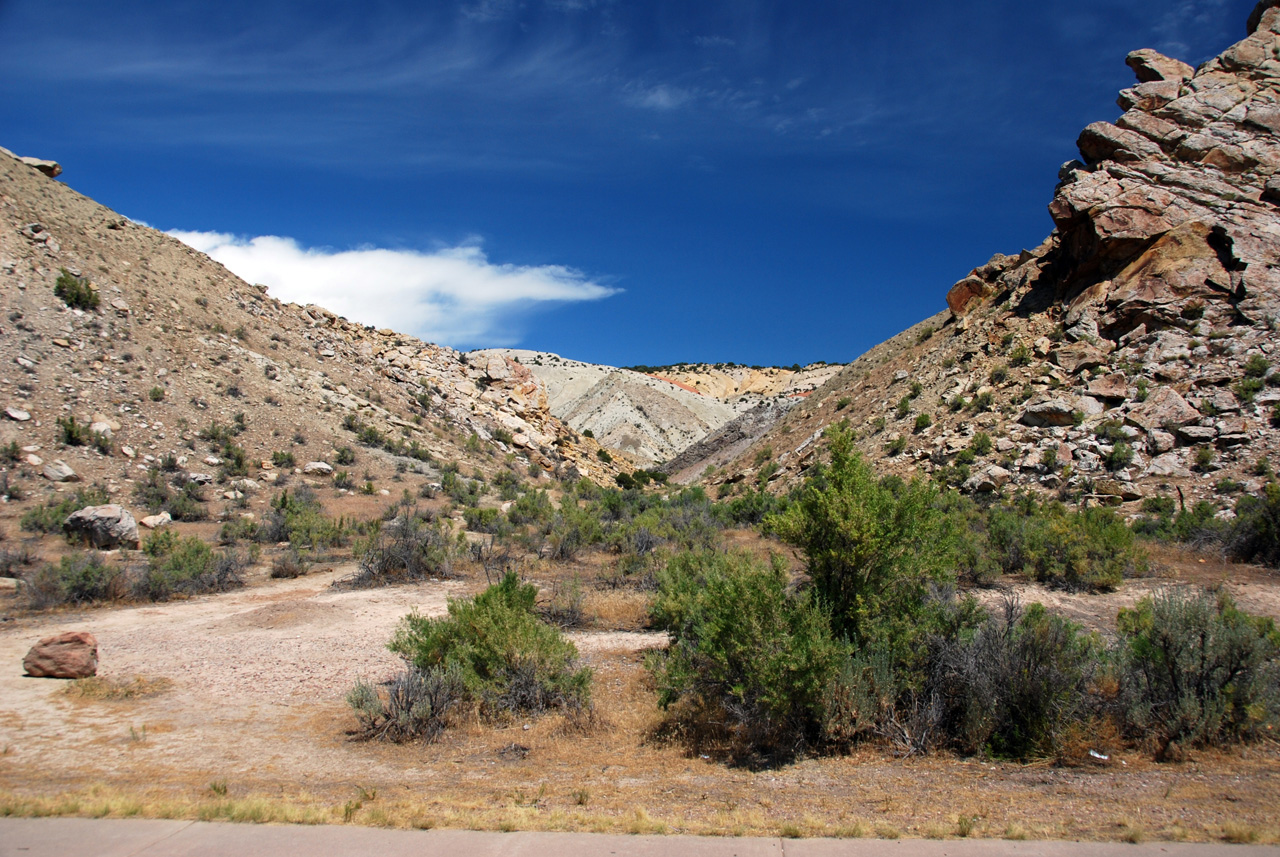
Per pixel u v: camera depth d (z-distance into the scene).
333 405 41.69
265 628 12.81
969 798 5.71
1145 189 35.22
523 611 10.01
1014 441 29.94
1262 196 34.78
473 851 4.73
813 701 7.32
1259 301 29.98
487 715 8.67
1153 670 7.28
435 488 33.62
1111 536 15.82
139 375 33.88
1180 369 29.22
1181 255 32.78
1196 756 6.54
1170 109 39.22
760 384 186.50
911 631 7.90
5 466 25.36
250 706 9.05
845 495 8.36
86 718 8.48
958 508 23.70
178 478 28.25
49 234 38.59
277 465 32.94
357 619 13.48
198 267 48.69
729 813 5.55
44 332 32.62
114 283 39.16
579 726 8.32
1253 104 38.47
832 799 5.87
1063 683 6.96
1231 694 6.90
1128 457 26.17
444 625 9.63
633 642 11.97
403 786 6.55
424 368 56.84
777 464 44.34
